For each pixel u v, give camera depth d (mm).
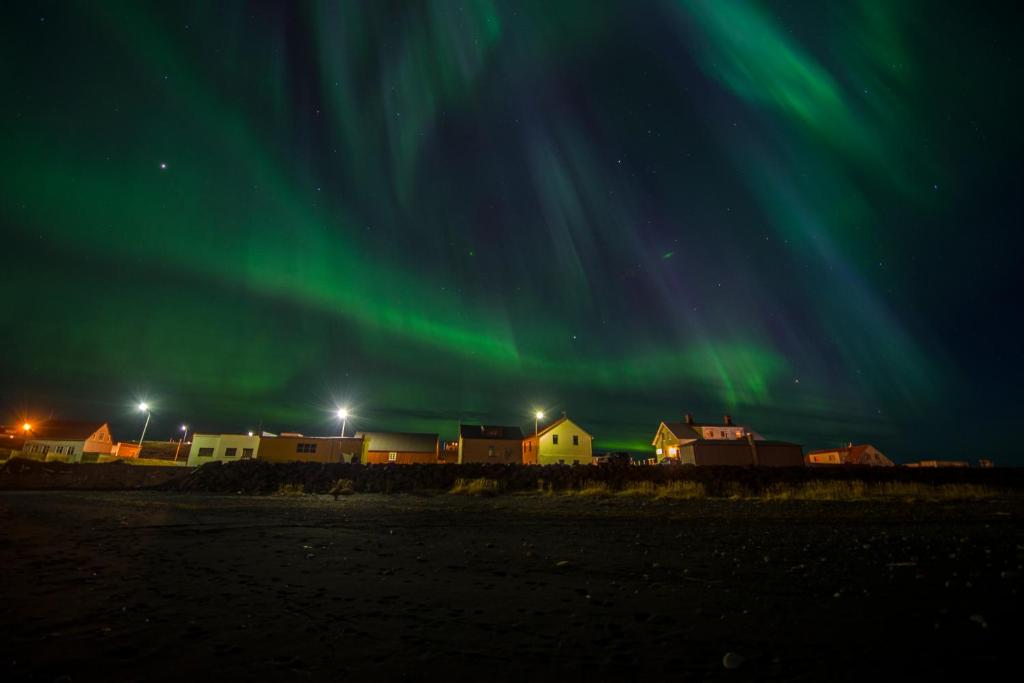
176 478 26344
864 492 23344
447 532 10898
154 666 3293
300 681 3074
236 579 6051
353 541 9430
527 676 3162
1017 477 27250
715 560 7633
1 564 6621
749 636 3979
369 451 58344
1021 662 3316
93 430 63938
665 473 27016
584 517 14133
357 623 4352
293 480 25875
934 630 4078
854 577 6348
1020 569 6770
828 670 3225
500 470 27734
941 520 13438
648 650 3664
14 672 3131
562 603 5082
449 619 4496
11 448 59594
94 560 7062
